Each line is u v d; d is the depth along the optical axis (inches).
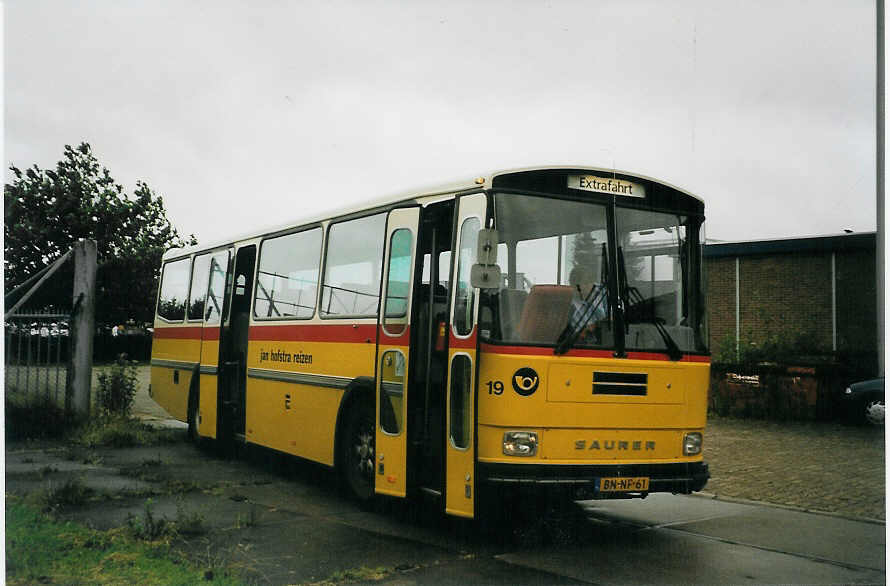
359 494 346.9
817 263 912.3
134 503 338.6
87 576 226.8
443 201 316.8
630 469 284.2
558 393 276.8
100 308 1635.1
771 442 576.7
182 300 564.4
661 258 307.0
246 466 453.4
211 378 495.2
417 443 308.8
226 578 228.7
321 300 389.7
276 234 446.6
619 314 292.0
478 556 271.0
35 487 363.6
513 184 290.2
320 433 379.9
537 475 270.8
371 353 342.0
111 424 555.5
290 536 291.0
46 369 556.7
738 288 966.4
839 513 351.3
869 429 652.1
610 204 302.4
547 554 276.1
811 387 697.6
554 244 290.4
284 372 417.4
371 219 357.7
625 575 252.1
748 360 749.3
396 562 260.4
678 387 296.5
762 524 330.3
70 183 1598.2
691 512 354.0
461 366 288.0
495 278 271.7
